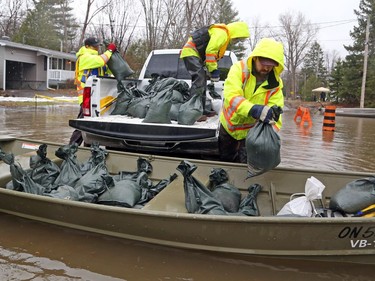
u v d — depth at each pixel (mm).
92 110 6383
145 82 7590
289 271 3439
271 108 3949
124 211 3551
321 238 3355
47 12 62844
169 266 3469
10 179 4742
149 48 25891
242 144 5102
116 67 6973
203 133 5250
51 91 38188
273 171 4691
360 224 3252
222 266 3492
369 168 7945
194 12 25234
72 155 4902
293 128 16547
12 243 3791
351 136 13875
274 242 3412
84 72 7508
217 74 5988
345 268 3510
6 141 5941
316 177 4602
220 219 3346
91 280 3191
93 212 3699
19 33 58469
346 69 47531
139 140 5508
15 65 39125
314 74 82750
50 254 3602
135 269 3398
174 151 5555
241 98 4117
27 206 4004
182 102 6320
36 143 5852
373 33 49562
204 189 4039
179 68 7691
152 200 4027
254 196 4516
